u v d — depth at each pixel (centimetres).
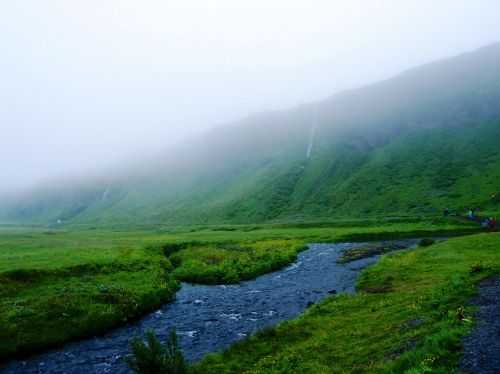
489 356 1597
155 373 1994
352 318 3009
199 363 2423
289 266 6097
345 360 2161
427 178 17338
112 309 3631
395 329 2439
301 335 2788
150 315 3828
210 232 11725
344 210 16438
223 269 5550
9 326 3161
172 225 18662
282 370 2159
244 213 19062
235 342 2816
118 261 5475
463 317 2119
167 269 5972
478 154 18225
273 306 3866
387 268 4838
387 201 16038
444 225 9644
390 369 1756
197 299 4359
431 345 1797
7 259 5409
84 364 2728
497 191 13675
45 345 3067
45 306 3559
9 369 2717
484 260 4428
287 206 18938
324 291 4328
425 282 3809
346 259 6359
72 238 9244
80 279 4566
